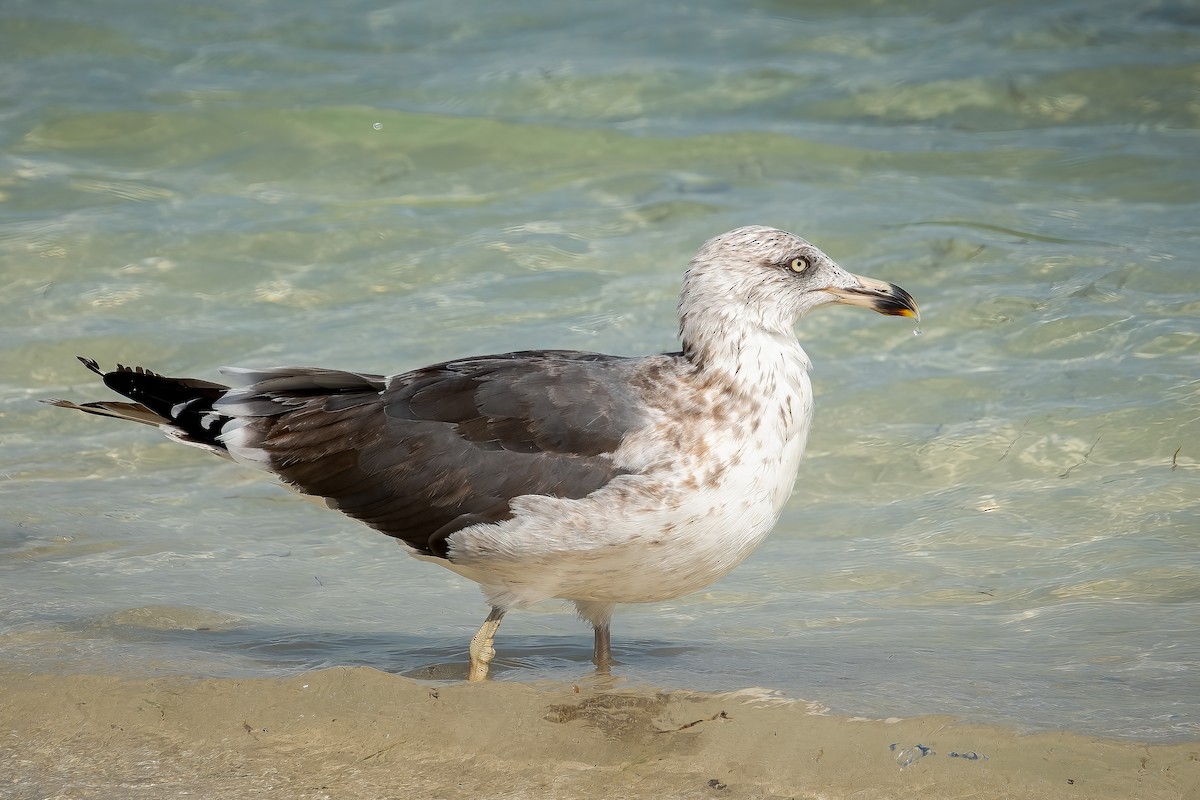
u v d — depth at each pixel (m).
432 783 8.05
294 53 24.16
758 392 9.26
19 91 22.23
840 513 12.48
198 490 13.03
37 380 14.81
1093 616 10.34
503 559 9.36
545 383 9.52
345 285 16.83
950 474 12.97
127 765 8.26
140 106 21.59
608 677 9.64
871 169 20.23
